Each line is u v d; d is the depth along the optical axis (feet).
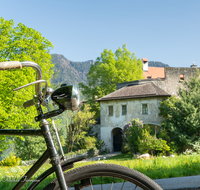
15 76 46.80
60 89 3.13
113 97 96.63
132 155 75.92
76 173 3.29
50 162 3.13
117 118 96.27
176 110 74.64
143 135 66.28
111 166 3.34
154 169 16.30
